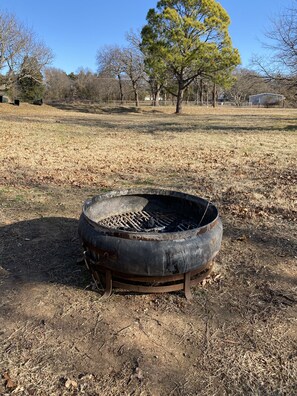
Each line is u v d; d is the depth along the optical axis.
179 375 1.85
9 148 9.02
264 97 56.00
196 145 10.62
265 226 3.94
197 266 2.40
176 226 3.08
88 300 2.48
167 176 6.45
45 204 4.57
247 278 2.83
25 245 3.33
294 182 5.95
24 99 36.50
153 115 29.11
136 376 1.84
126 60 41.25
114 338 2.11
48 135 12.23
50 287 2.64
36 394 1.72
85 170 6.75
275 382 1.82
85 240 2.49
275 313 2.38
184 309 2.40
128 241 2.28
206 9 26.81
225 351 2.02
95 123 18.55
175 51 27.03
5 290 2.58
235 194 5.21
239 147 10.19
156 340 2.11
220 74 28.30
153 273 2.29
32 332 2.14
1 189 5.19
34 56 28.38
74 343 2.06
